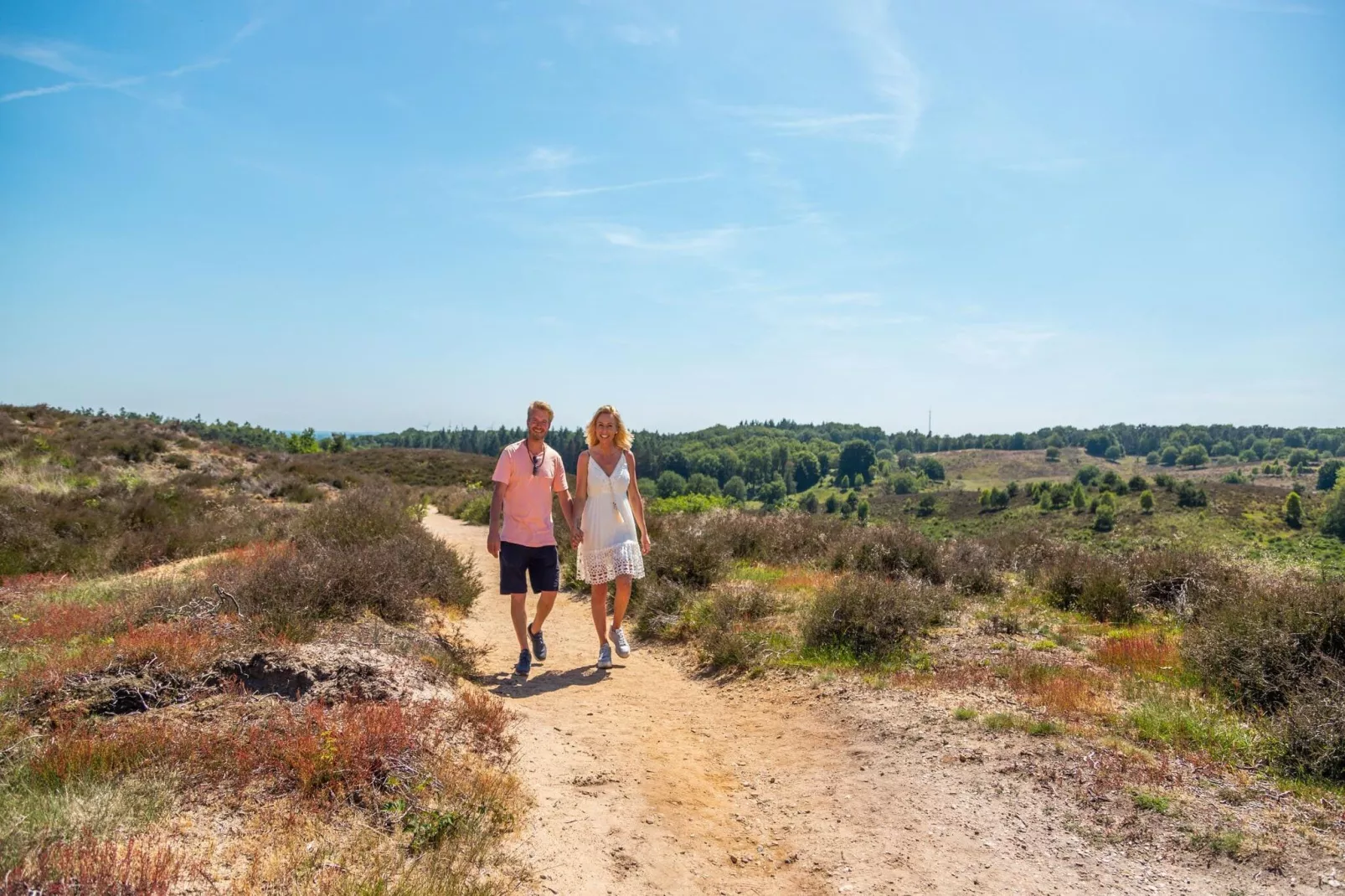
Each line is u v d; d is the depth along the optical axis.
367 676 4.62
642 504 7.01
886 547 11.64
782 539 13.52
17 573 11.56
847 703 5.44
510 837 3.30
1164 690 5.55
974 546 12.56
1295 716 4.36
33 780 3.13
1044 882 3.12
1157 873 3.15
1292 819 3.53
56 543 12.88
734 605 8.12
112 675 4.42
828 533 13.74
